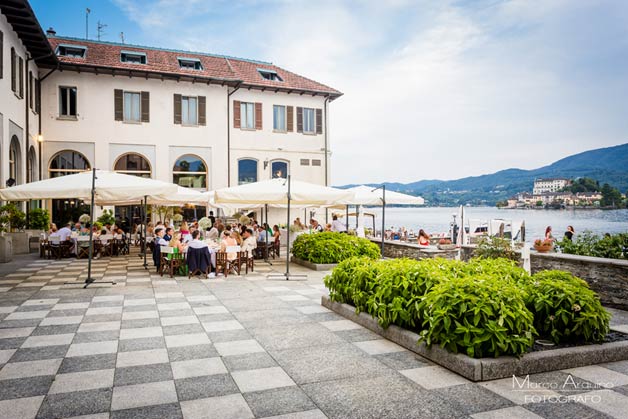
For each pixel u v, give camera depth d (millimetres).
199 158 26047
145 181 11594
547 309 5473
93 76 23875
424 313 5367
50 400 4203
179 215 22969
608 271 8555
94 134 23844
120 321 7141
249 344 5918
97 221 21266
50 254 16594
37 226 19188
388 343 5941
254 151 27469
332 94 29109
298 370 4973
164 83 25297
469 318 4984
